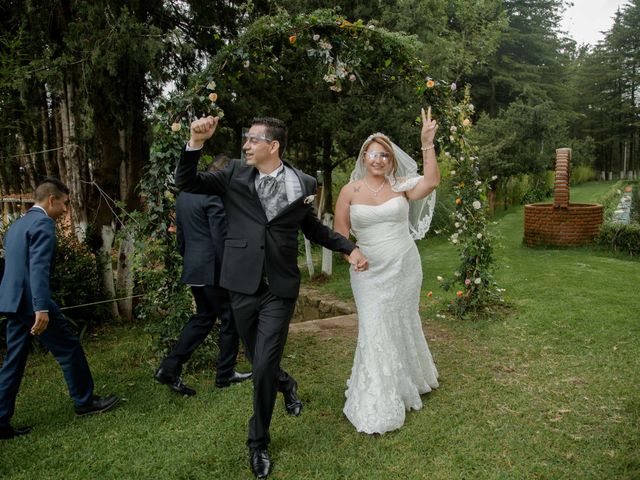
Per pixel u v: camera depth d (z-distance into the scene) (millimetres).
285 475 2748
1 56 4977
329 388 3887
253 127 2820
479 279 5562
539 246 10523
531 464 2781
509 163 15781
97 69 5285
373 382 3225
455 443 3035
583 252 9906
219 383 3922
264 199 2848
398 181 3561
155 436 3186
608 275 7613
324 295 8047
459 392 3760
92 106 5727
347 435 3176
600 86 52156
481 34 16812
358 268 3020
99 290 6180
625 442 2973
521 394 3684
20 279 3158
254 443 2781
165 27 6113
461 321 5570
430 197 4031
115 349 5051
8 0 5539
